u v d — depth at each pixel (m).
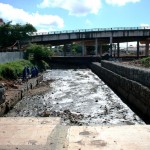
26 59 54.75
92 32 75.19
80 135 5.39
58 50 123.25
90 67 71.44
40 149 4.70
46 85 34.41
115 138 5.21
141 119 16.92
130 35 73.88
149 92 17.59
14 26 64.81
